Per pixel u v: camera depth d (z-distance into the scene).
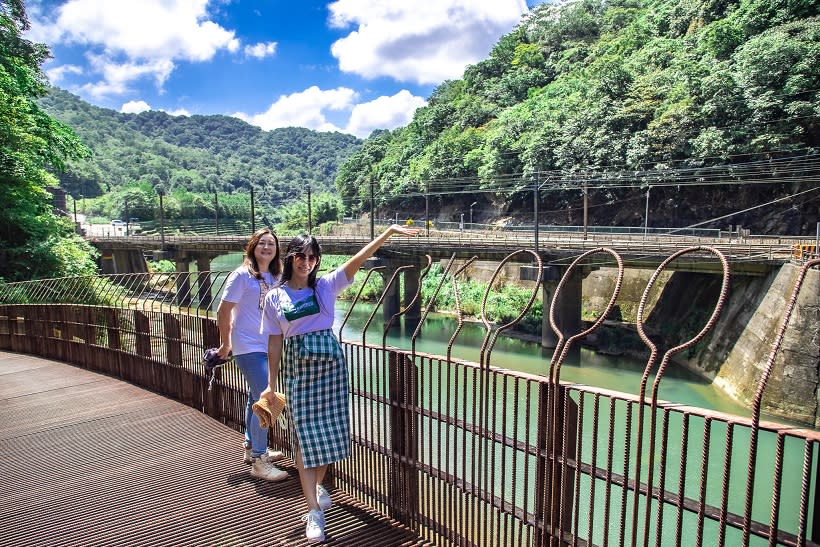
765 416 14.74
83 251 25.48
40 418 5.30
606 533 2.11
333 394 2.80
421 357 2.97
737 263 18.92
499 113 60.53
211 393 5.14
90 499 3.50
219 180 154.25
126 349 6.72
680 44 38.62
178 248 40.75
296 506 3.37
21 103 21.39
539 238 29.98
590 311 27.36
